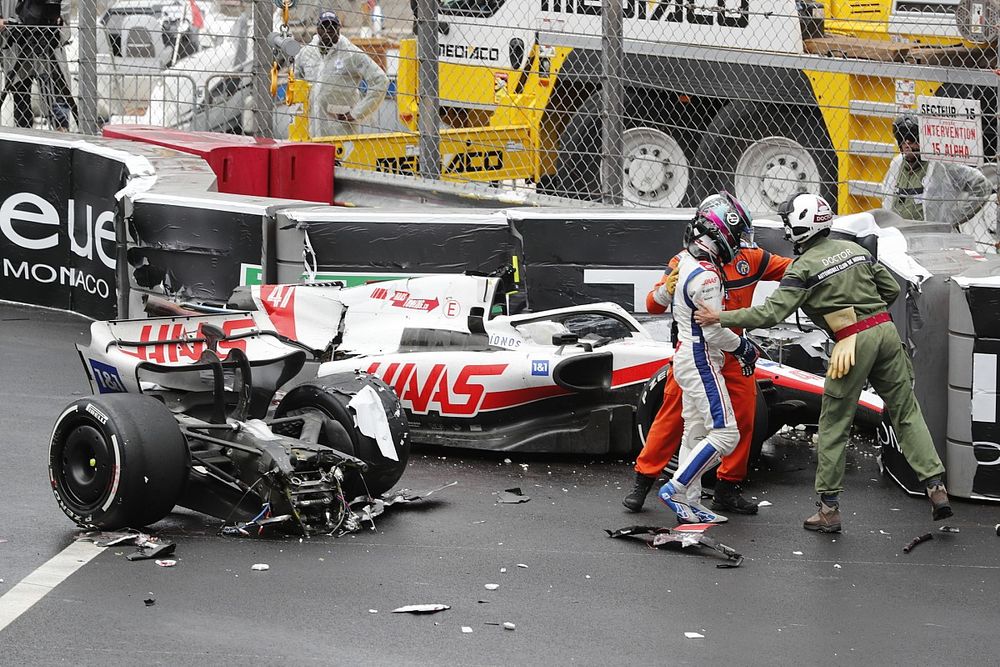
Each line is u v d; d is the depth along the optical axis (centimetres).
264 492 1235
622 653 985
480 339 1582
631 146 2502
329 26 2556
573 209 1794
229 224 1870
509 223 1770
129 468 1169
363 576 1134
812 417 1578
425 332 1600
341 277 1823
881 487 1503
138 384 1293
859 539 1311
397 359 1579
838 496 1450
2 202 2230
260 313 1482
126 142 2247
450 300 1603
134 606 1038
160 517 1212
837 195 2344
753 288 1391
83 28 2381
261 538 1231
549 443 1544
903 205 2164
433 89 2208
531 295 1780
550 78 2505
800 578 1184
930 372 1467
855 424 1748
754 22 2356
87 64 2397
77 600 1045
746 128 2408
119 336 1368
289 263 1841
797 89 2341
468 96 2605
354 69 2573
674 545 1260
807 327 1753
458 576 1147
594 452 1548
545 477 1501
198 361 1286
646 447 1371
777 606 1107
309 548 1206
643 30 2452
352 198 2336
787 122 2369
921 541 1298
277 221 1839
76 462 1210
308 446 1252
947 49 2200
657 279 1759
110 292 2125
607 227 1759
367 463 1311
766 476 1536
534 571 1171
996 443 1430
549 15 2494
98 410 1184
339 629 1009
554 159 2522
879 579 1189
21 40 2516
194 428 1255
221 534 1238
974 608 1119
